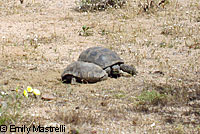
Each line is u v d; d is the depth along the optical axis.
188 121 14.36
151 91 18.48
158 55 26.22
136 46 28.64
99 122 13.98
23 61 24.36
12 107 15.09
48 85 19.48
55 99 16.97
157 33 32.19
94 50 21.08
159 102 16.75
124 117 14.66
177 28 32.91
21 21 36.19
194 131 13.23
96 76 19.81
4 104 15.23
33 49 27.48
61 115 14.23
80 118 14.12
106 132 13.01
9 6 41.94
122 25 34.69
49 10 40.62
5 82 19.62
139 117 14.76
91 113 15.02
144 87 19.36
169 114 15.24
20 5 42.38
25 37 30.78
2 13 39.16
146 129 13.43
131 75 21.48
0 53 26.05
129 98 17.50
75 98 17.42
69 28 33.94
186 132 13.11
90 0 40.72
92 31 32.59
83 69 19.75
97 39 30.69
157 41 30.00
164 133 13.01
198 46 28.25
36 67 22.95
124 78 21.11
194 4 40.72
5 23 35.25
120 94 18.20
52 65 23.75
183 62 24.78
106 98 17.53
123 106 16.22
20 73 21.69
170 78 21.30
